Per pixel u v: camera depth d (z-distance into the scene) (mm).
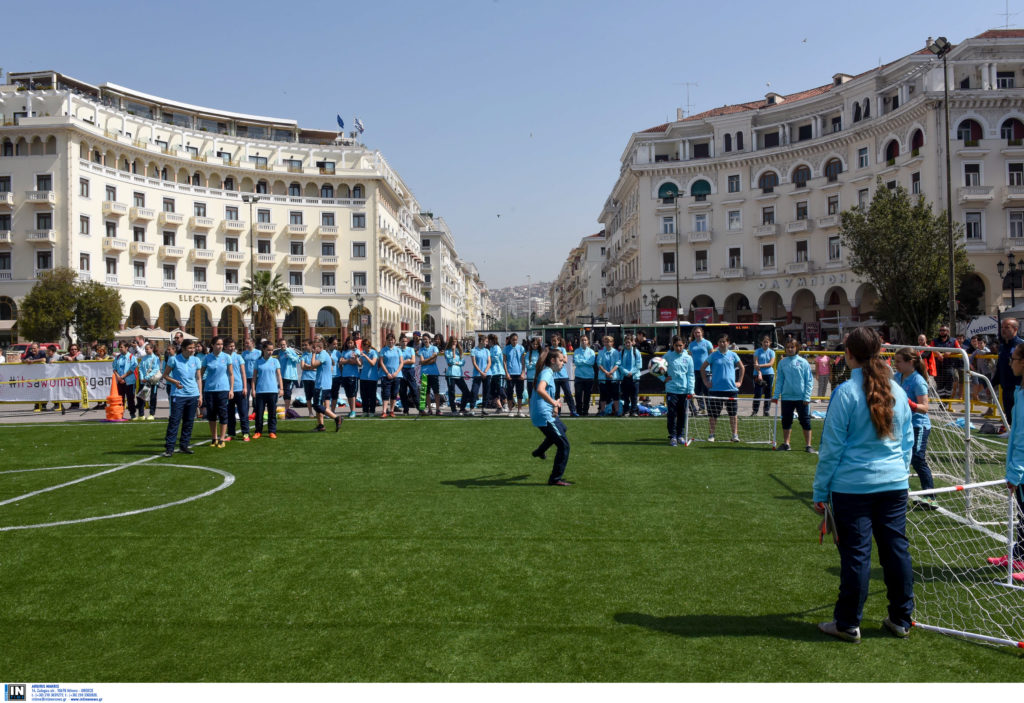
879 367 4414
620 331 32188
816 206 50781
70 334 45625
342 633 4426
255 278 55875
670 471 9977
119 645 4277
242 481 9273
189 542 6434
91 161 49469
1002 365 9367
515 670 3926
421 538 6531
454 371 18469
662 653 4141
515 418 17516
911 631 4508
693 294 56781
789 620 4637
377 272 64312
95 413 20297
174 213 55531
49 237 46875
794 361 11930
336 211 63531
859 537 4328
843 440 4387
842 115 49094
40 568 5727
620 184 65250
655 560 5867
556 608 4816
